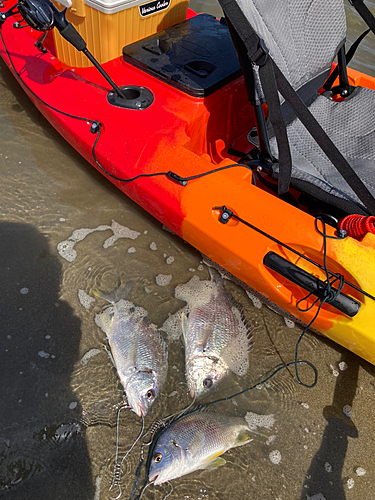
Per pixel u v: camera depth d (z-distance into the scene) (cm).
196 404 173
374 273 154
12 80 296
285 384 181
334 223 178
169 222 196
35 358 179
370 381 185
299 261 169
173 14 245
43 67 242
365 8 214
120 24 217
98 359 181
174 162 190
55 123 230
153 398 171
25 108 280
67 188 240
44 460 155
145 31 234
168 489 153
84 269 209
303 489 157
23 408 167
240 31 146
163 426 166
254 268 169
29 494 148
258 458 162
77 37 181
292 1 185
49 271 206
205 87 205
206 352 181
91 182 244
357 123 218
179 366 182
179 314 197
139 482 153
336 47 214
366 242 158
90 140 210
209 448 159
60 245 216
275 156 189
